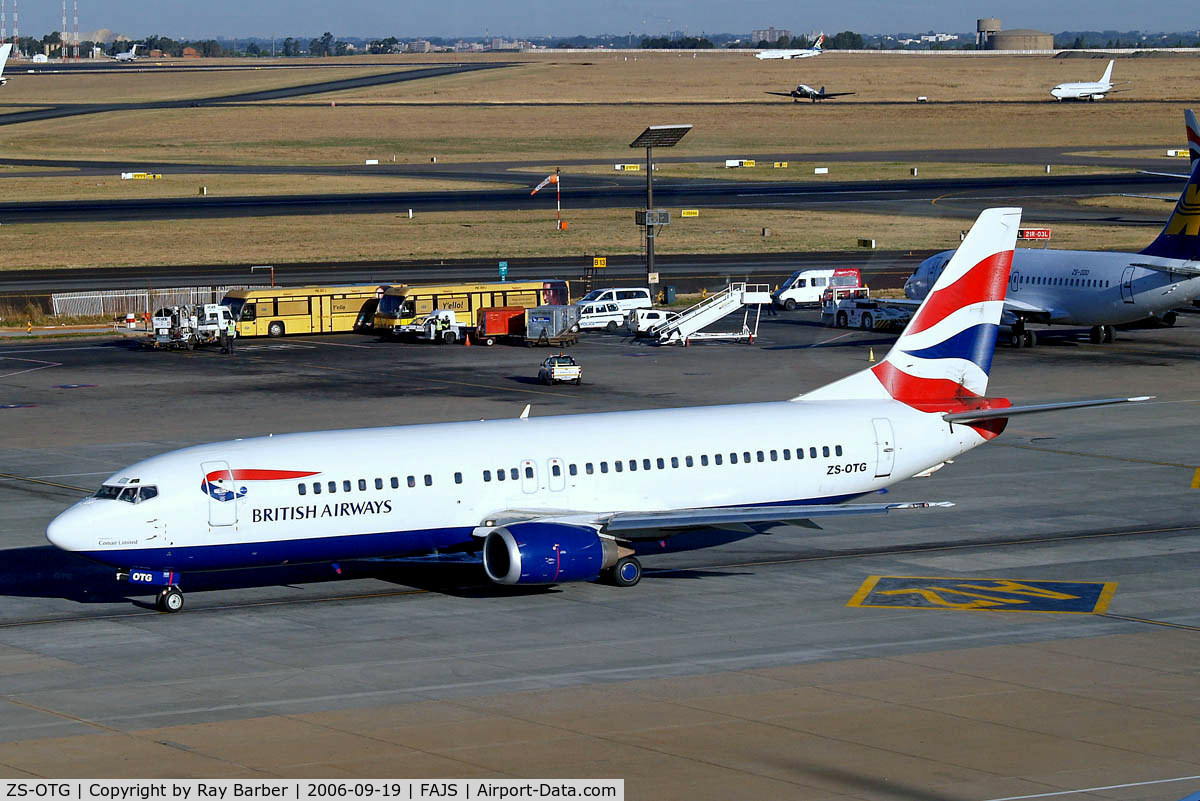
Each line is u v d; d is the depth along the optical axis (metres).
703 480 183.88
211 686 138.62
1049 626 160.12
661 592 176.62
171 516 161.75
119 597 175.75
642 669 143.50
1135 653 149.12
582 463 179.00
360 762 116.19
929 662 145.62
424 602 172.38
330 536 168.75
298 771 114.19
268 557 167.88
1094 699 132.88
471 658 148.00
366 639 155.88
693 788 109.62
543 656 148.62
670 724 125.69
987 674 141.25
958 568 188.00
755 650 150.50
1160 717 127.50
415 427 180.88
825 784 110.50
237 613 167.75
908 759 116.25
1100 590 176.12
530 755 117.62
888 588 177.88
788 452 188.38
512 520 173.25
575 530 169.12
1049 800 107.12
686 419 188.50
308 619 164.75
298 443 172.00
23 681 140.62
